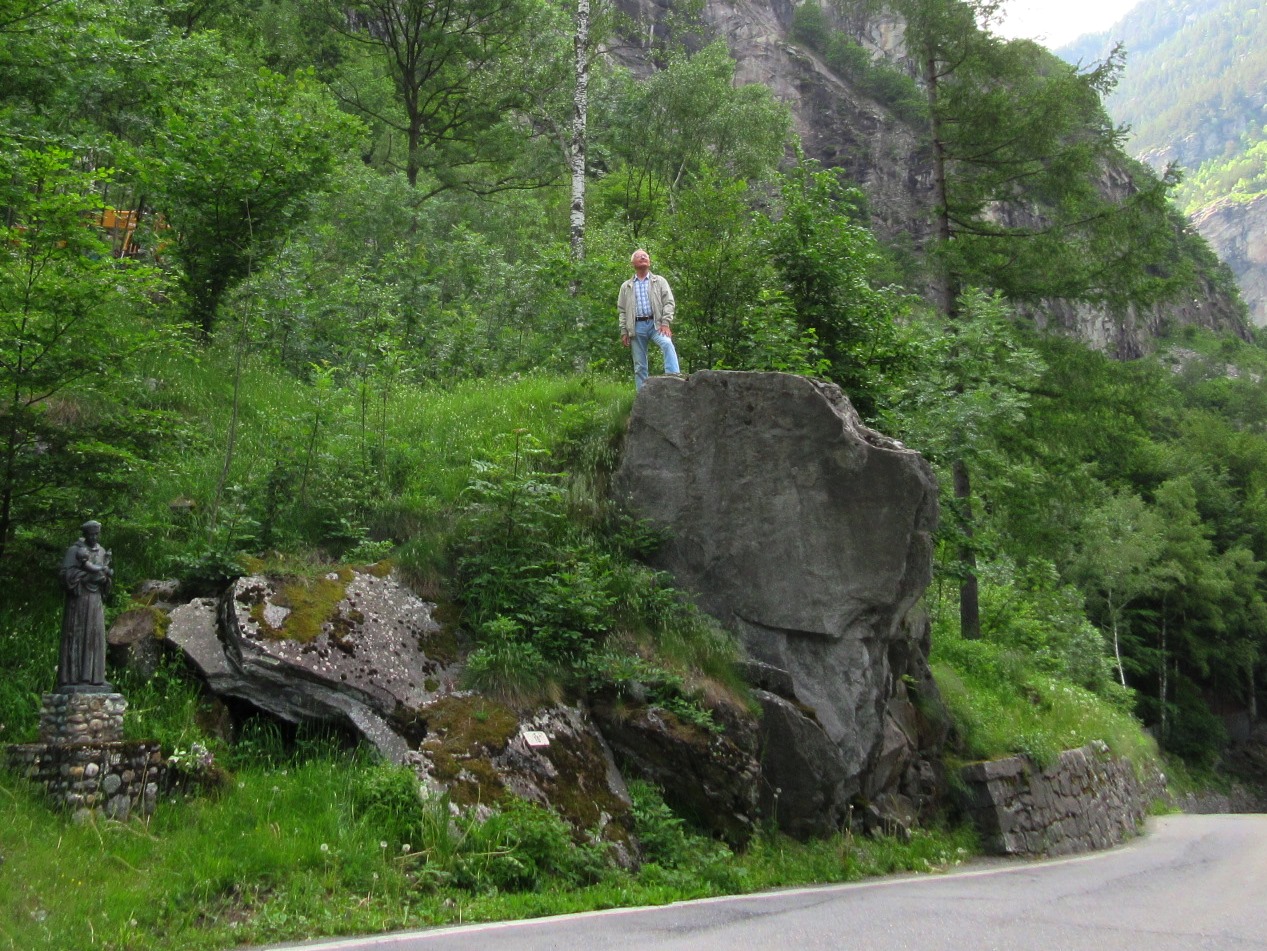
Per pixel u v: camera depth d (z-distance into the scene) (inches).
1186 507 2015.3
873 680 420.2
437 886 277.0
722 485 432.8
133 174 594.9
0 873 234.7
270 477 410.3
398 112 1280.8
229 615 338.3
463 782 310.7
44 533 366.9
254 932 236.7
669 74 1341.0
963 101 895.7
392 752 320.2
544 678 359.9
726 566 424.8
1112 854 541.6
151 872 253.3
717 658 398.6
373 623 353.7
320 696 329.1
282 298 591.2
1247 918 296.5
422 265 789.2
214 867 258.1
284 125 602.5
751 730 379.6
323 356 633.0
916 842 436.5
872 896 327.6
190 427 405.7
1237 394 3275.1
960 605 940.6
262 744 325.4
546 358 686.5
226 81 727.1
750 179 1322.6
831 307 613.3
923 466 430.0
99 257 386.0
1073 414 839.7
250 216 587.5
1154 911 308.5
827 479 424.2
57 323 347.6
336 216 906.1
